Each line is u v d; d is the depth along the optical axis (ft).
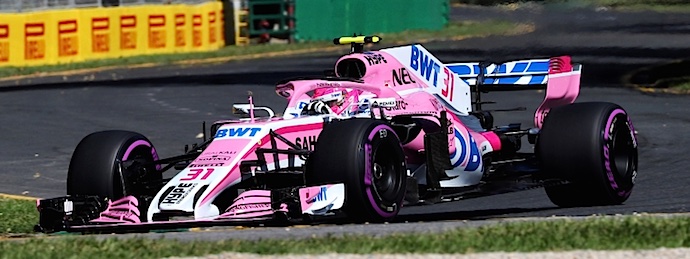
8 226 106.01
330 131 89.45
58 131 204.64
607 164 105.70
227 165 88.28
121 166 93.76
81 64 356.79
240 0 437.99
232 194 92.73
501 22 260.42
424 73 108.37
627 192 109.70
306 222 88.94
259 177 91.15
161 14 396.57
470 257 71.05
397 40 413.18
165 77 314.76
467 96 114.21
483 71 116.88
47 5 367.04
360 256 71.67
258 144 90.84
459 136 105.40
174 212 85.71
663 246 74.90
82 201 92.48
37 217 111.55
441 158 100.53
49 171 160.15
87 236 84.48
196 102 246.27
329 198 87.20
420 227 85.61
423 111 104.78
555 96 113.60
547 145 106.93
